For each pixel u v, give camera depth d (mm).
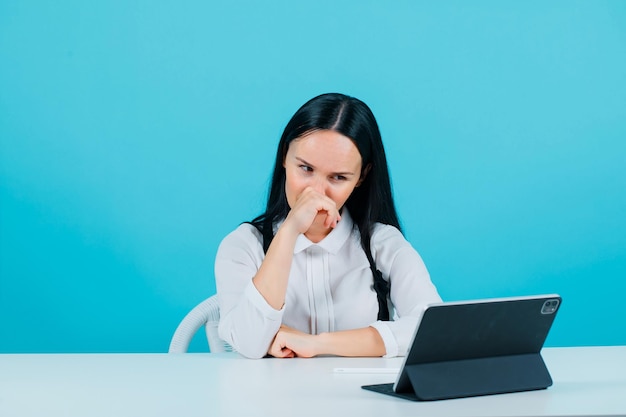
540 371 1307
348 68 4113
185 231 4090
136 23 4078
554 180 4129
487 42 4109
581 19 4102
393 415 1087
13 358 1687
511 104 4125
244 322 1727
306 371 1498
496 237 4125
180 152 4086
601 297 4137
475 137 4117
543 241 4133
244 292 1753
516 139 4117
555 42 4109
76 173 4082
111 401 1198
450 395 1204
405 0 4098
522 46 4109
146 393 1260
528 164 4125
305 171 1875
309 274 2041
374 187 2029
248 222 2096
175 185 4086
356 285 2045
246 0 4082
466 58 4109
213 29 4078
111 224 4082
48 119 4086
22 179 4086
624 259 4145
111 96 4082
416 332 1197
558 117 4121
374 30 4105
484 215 4125
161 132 4082
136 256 4082
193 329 2221
